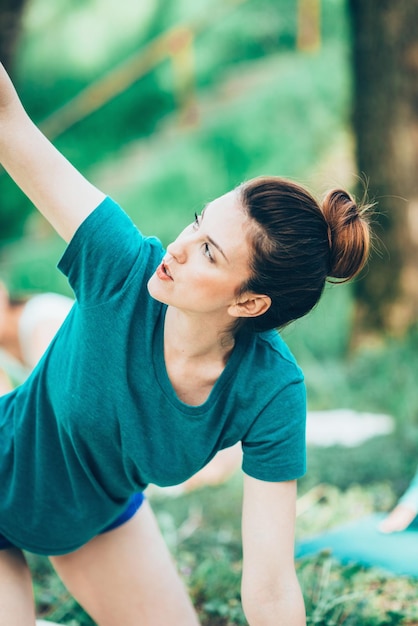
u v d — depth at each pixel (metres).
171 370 2.74
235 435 2.85
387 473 6.06
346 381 8.38
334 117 13.31
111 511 3.13
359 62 9.83
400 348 8.77
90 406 2.79
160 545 3.41
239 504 5.73
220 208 2.59
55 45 14.32
